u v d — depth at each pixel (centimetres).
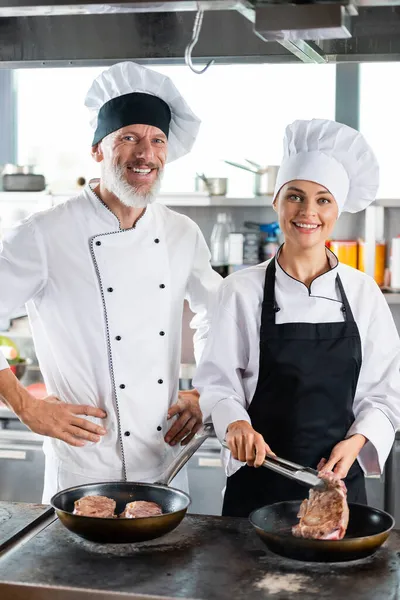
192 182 396
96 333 216
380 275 358
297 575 149
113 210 220
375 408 203
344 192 208
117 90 214
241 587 144
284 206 204
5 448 334
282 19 149
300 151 205
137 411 218
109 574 149
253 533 170
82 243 218
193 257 235
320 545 151
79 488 183
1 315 216
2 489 337
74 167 379
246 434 185
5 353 375
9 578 147
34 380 384
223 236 371
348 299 210
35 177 377
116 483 186
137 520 158
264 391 205
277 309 207
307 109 386
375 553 159
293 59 203
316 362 203
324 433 203
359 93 380
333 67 382
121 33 195
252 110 390
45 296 221
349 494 203
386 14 178
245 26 193
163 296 223
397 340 212
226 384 207
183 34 195
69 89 409
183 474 234
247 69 388
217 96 391
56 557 156
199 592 141
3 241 220
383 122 380
